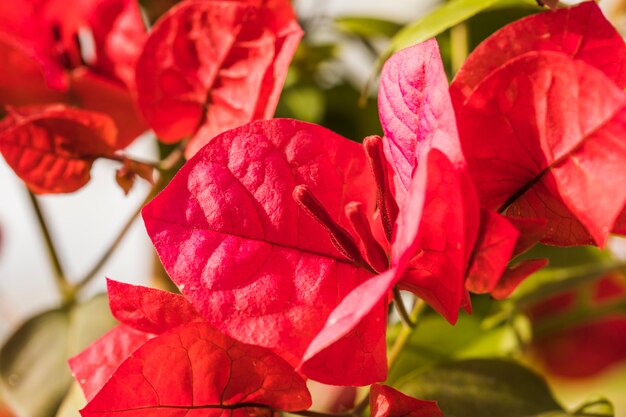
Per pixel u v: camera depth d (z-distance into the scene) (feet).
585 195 0.61
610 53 0.65
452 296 0.63
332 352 0.65
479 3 0.78
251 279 0.65
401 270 0.58
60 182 0.80
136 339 0.71
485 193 0.65
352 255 0.66
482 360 0.80
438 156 0.58
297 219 0.66
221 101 0.79
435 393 0.78
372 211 0.70
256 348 0.66
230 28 0.78
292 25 0.77
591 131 0.61
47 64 0.89
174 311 0.66
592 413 0.77
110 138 0.80
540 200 0.65
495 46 0.65
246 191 0.66
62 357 0.91
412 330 0.77
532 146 0.63
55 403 0.88
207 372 0.66
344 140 0.68
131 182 0.81
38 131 0.78
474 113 0.63
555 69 0.61
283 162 0.67
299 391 0.67
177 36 0.79
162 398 0.65
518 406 0.78
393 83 0.66
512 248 0.60
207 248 0.65
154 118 0.81
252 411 0.67
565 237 0.66
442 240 0.62
